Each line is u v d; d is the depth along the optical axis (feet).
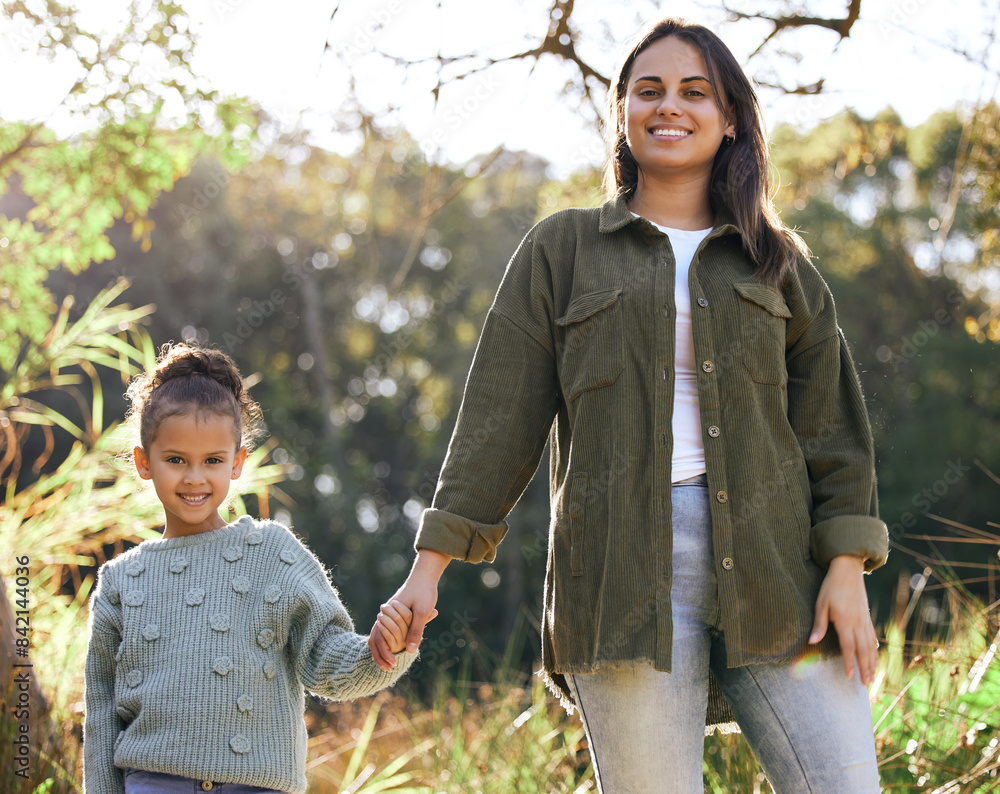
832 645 5.41
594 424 5.61
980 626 9.50
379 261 57.06
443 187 47.83
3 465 14.02
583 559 5.52
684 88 5.95
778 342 5.69
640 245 5.87
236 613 5.81
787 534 5.51
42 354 14.23
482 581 52.90
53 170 14.19
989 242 13.08
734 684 5.52
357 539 54.49
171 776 5.50
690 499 5.46
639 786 5.25
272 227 53.21
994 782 7.63
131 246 55.11
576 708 6.02
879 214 49.19
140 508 13.23
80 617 12.03
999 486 46.98
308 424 61.98
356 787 11.06
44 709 9.09
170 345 6.48
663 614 5.26
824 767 5.19
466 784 10.11
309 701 14.83
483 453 5.85
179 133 13.84
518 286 6.06
